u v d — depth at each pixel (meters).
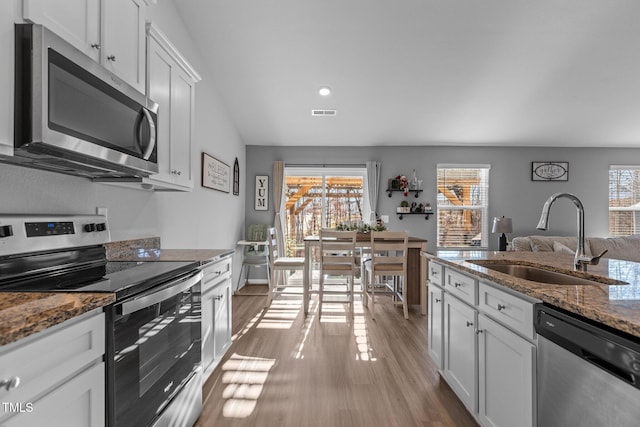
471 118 4.38
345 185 5.38
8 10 0.95
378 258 3.43
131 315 1.10
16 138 1.00
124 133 1.43
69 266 1.43
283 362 2.36
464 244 5.29
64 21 1.15
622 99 3.89
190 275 1.61
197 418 1.69
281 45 3.07
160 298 1.28
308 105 4.09
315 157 5.29
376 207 5.24
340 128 4.70
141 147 1.55
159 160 1.83
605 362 0.84
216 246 3.74
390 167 5.29
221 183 3.86
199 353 1.71
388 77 3.52
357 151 5.29
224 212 4.05
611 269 1.56
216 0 2.60
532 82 3.58
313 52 3.15
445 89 3.72
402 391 1.97
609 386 0.82
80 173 1.59
